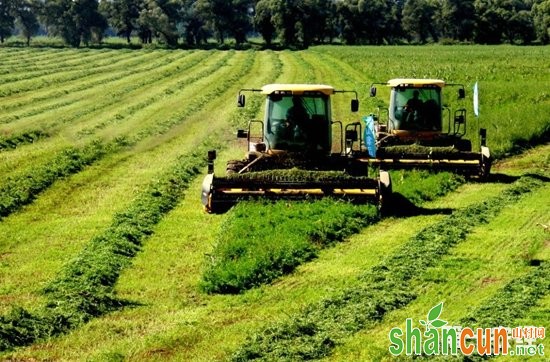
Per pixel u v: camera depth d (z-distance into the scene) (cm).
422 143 4034
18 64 13512
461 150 4034
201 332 1855
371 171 3728
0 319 1864
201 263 2453
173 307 2062
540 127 4966
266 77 10031
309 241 2602
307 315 1939
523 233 2717
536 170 4003
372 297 2050
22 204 3334
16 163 4225
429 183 3509
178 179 3803
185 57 14925
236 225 2736
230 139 5222
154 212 3119
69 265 2380
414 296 2066
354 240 2686
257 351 1700
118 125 5944
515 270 2295
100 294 2116
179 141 5175
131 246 2620
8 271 2388
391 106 4072
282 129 3247
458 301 2034
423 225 2888
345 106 6719
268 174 3078
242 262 2331
